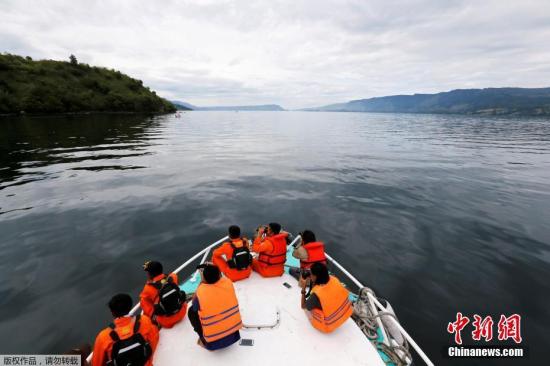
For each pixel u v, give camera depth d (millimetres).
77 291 6301
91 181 14586
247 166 19328
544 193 13766
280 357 3738
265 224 9891
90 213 10453
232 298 3672
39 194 12430
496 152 26891
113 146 26531
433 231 9531
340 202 12156
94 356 3113
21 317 5523
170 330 4176
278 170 18203
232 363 3641
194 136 40031
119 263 7367
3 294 6145
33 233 8859
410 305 6102
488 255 8094
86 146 25797
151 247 8188
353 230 9531
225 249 5168
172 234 9000
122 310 3213
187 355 3740
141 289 6426
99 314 5656
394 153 25781
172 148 27047
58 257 7582
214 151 25953
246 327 4207
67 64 96812
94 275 6859
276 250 5266
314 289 4043
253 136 42219
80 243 8312
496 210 11477
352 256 7922
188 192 13156
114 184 14164
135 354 3072
